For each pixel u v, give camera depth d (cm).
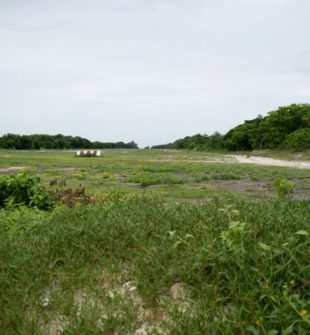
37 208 990
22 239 534
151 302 373
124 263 455
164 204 667
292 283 338
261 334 303
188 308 340
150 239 479
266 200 634
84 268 433
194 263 392
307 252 365
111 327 336
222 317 323
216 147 10069
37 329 343
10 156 5712
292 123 7762
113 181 2175
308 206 539
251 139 8475
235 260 374
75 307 363
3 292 395
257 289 340
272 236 409
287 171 2891
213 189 1786
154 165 3750
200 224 496
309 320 301
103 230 508
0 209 1002
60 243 497
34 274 423
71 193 1184
